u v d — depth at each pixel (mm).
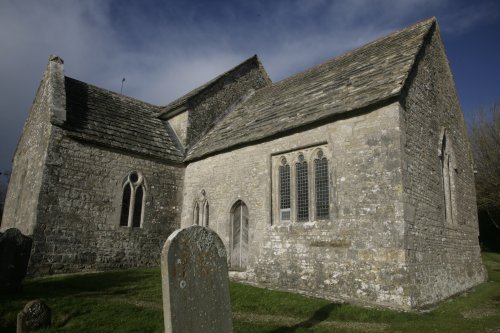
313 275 11188
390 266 9508
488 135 28844
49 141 13430
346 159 11102
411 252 9594
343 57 16609
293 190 12680
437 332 6879
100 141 14656
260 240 13055
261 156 13797
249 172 14117
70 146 13945
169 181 16781
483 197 26875
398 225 9602
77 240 13484
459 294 11898
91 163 14398
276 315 8352
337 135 11484
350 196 10766
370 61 13891
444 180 13281
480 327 7410
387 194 10000
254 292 10305
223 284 5523
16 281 9406
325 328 7059
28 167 15703
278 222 12938
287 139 12969
